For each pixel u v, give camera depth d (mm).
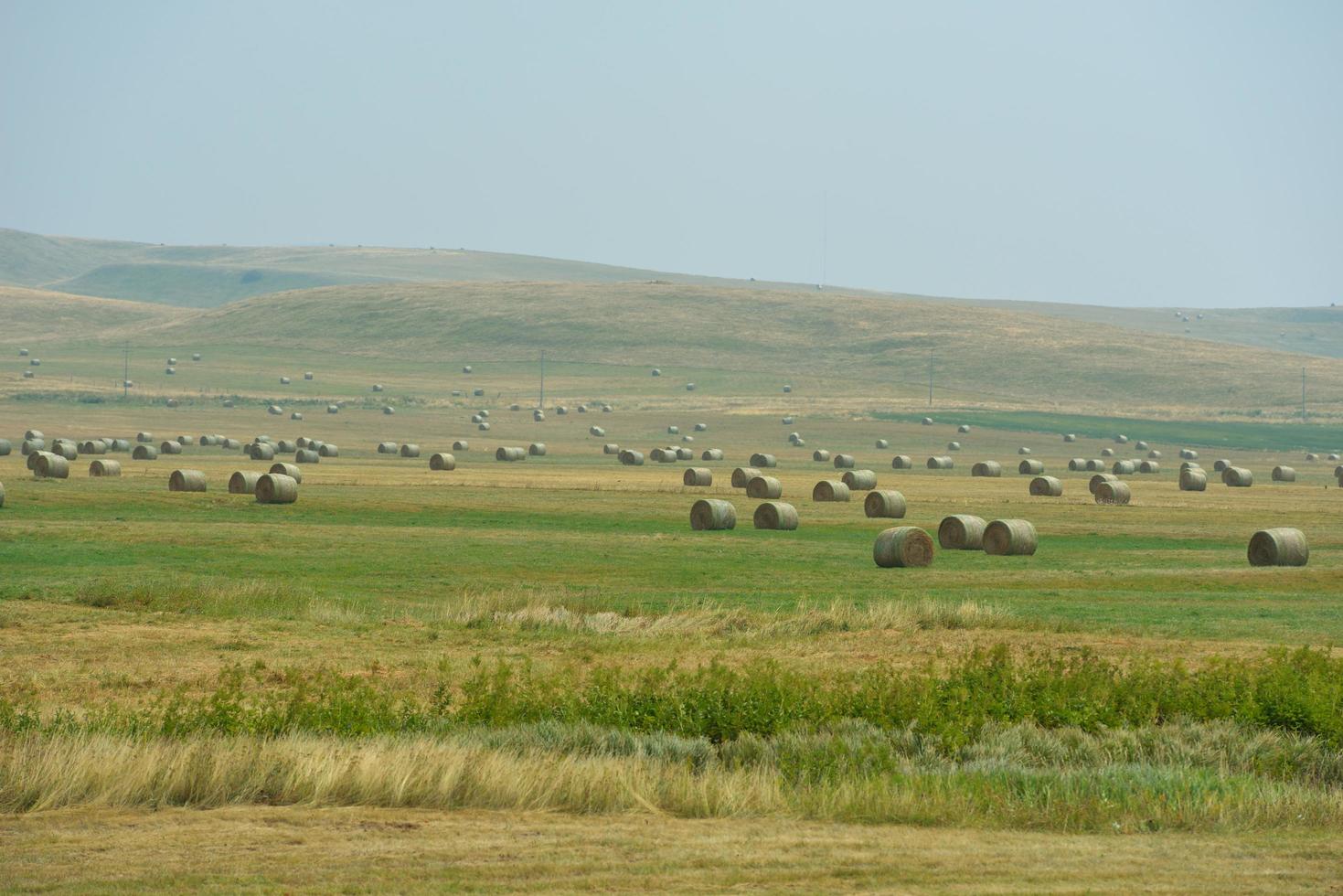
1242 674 48531
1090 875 26047
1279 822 31969
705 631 72312
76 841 28547
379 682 54375
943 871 26250
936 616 75250
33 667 57406
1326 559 119312
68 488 163250
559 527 140750
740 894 24500
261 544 114500
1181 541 135125
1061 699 45531
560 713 44156
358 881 25266
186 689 51812
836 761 36906
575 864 26641
